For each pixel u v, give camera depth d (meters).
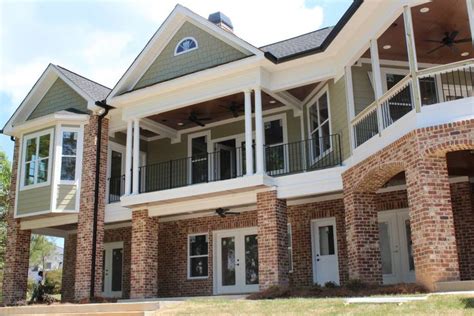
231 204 13.79
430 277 8.67
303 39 15.07
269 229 12.77
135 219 15.07
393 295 8.52
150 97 15.05
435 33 11.52
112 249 18.30
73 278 18.72
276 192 12.98
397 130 10.08
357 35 11.77
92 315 9.25
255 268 15.27
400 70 12.91
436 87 12.78
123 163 17.34
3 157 29.70
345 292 9.95
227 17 17.16
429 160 9.15
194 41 14.87
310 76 13.14
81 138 15.98
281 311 7.66
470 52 12.48
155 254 14.98
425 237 8.88
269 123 15.84
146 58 15.42
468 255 11.58
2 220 29.47
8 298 16.14
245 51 13.62
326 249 13.91
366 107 12.24
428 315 6.17
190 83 14.14
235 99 14.88
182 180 17.14
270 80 13.53
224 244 16.03
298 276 13.95
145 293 14.38
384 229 13.14
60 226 18.14
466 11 10.56
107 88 17.98
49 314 9.91
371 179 11.11
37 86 17.36
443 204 8.96
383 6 10.62
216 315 7.89
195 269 16.31
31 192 15.94
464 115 9.03
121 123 16.11
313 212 14.12
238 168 16.14
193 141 17.34
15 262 16.36
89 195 15.43
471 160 10.59
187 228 16.64
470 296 7.16
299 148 15.00
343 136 12.62
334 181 12.38
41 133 16.33
